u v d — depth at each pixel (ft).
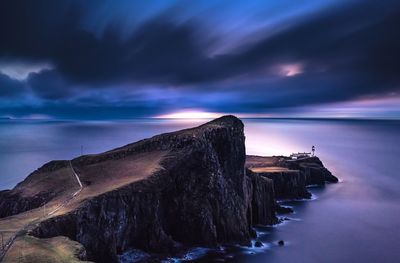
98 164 374.43
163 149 371.15
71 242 204.44
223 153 355.15
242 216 334.24
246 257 283.38
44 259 173.78
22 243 192.65
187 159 327.26
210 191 316.19
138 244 276.62
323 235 343.67
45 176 357.41
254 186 384.68
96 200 254.06
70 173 355.36
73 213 237.66
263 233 349.00
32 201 301.43
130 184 282.56
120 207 262.88
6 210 307.78
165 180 305.53
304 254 293.43
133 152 390.01
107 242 248.73
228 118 396.57
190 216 303.68
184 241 302.25
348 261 281.13
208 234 299.38
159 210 295.07
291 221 392.68
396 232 354.54
